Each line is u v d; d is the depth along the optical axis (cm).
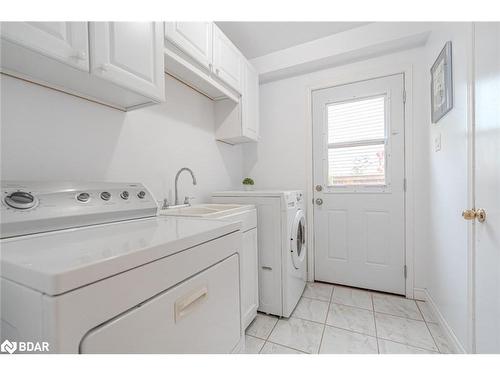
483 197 104
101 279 47
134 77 105
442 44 156
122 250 54
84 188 95
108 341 47
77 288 43
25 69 87
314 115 248
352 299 206
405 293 210
